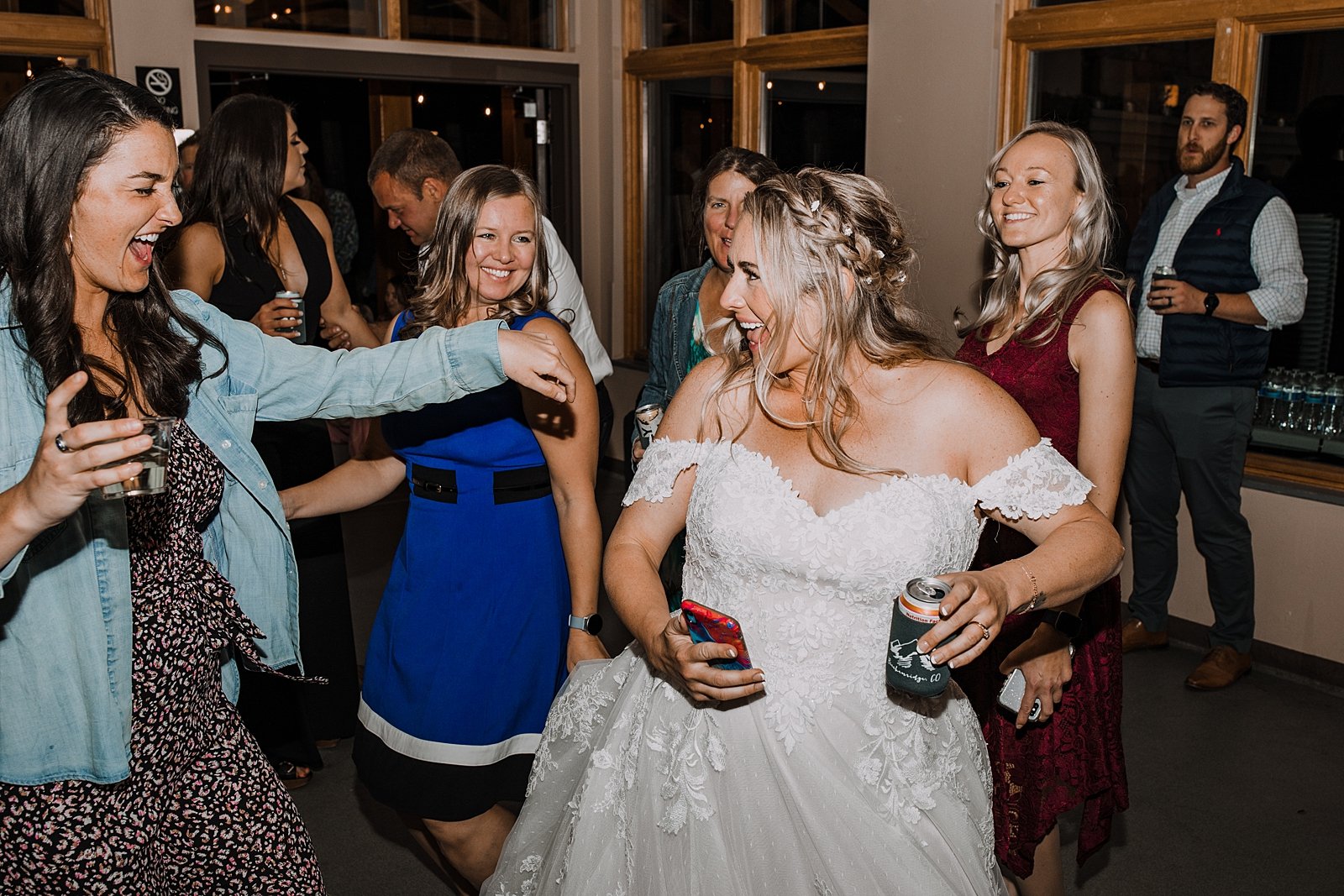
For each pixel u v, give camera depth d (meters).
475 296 2.40
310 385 1.85
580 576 2.37
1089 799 2.28
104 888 1.60
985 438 1.64
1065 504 1.63
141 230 1.54
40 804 1.57
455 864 2.44
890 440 1.65
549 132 6.88
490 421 2.28
